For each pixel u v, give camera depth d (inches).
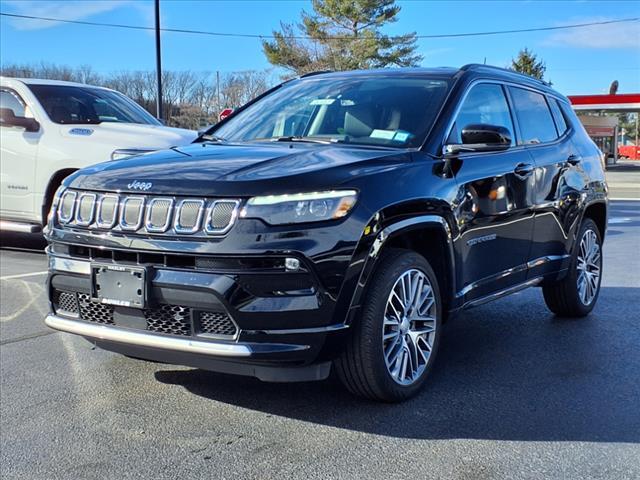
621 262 354.6
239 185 131.0
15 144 322.0
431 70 194.7
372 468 123.4
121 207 139.0
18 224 325.7
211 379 169.0
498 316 240.5
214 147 169.0
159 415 147.3
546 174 208.1
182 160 151.3
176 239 132.1
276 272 128.3
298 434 137.7
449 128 171.2
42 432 138.6
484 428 141.0
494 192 179.6
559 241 218.7
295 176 133.0
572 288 228.8
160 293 133.0
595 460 127.1
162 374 172.6
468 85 185.2
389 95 184.5
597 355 193.2
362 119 178.4
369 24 1759.4
